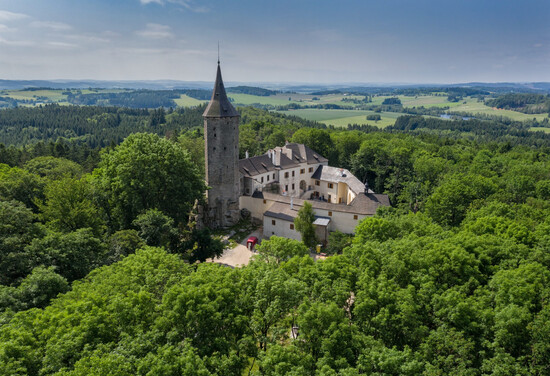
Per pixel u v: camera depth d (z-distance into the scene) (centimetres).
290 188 9800
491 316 2872
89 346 2402
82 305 2723
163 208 6706
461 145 15825
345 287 3173
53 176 8794
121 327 2711
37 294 3516
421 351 2756
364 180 11900
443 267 3541
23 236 4575
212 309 2708
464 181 7900
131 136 7044
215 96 7319
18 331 2503
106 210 6931
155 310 2945
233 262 6456
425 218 5644
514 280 3184
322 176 10131
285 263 3828
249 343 2692
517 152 13962
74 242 4491
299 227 6344
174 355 2341
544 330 2631
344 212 7356
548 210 6431
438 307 3045
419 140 15825
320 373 2302
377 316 2834
